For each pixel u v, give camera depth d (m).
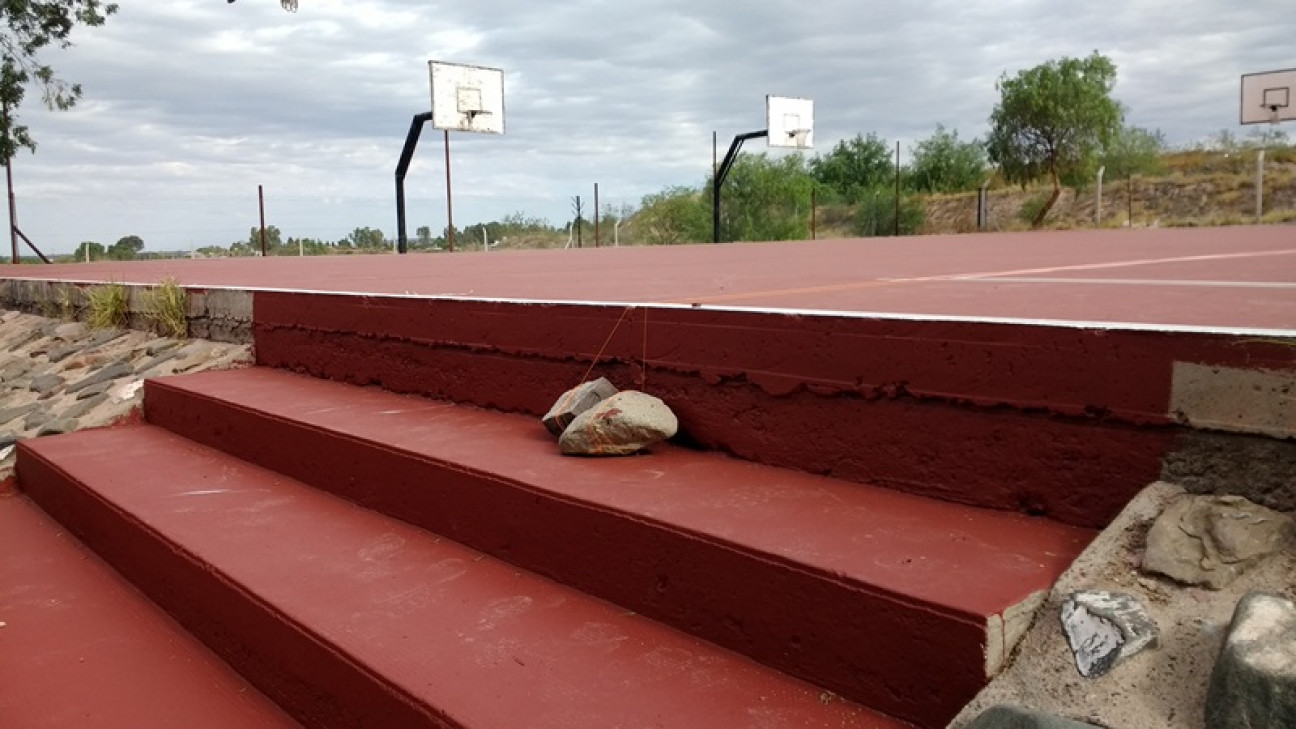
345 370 4.58
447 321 3.85
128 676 2.78
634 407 2.81
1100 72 31.77
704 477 2.57
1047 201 31.44
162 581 3.19
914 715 1.77
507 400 3.60
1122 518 1.83
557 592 2.49
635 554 2.30
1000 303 3.18
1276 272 4.85
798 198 35.34
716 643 2.13
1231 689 1.33
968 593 1.74
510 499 2.66
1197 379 1.80
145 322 6.71
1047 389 2.04
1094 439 1.97
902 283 4.72
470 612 2.40
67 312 8.10
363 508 3.32
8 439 5.02
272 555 2.89
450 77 24.31
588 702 1.92
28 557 3.83
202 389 4.57
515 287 5.08
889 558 1.92
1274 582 1.57
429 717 1.95
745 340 2.68
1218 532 1.67
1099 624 1.60
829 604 1.89
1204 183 29.98
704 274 6.43
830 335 2.46
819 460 2.52
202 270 10.42
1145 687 1.49
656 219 36.06
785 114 31.81
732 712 1.86
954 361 2.20
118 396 5.29
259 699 2.62
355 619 2.39
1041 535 2.00
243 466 4.03
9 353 7.64
